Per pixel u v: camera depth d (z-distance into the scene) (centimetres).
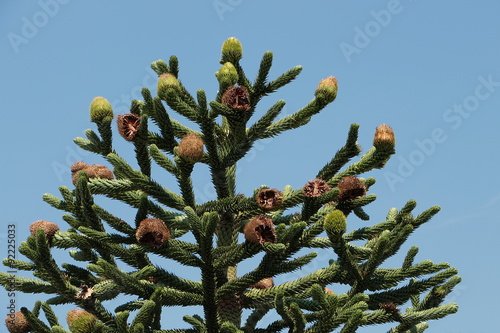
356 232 855
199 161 855
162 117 845
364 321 749
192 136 788
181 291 842
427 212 862
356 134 851
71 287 798
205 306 811
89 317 726
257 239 765
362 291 811
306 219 827
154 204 834
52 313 827
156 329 838
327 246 859
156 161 809
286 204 852
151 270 761
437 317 830
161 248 771
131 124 824
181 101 848
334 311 741
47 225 848
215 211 788
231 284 816
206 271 785
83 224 826
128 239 793
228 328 731
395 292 830
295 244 805
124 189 839
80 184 789
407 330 917
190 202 838
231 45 902
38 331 832
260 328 873
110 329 758
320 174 876
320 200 811
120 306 901
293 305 725
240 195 877
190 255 788
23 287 863
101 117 875
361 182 828
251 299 871
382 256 808
